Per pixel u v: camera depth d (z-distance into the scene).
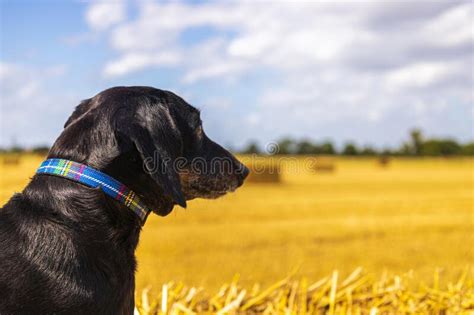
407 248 3.07
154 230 3.59
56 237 0.99
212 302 1.61
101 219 1.01
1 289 0.97
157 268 2.44
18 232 1.00
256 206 5.07
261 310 1.60
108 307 1.00
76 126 1.05
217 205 5.00
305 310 1.58
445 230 3.80
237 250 2.95
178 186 1.01
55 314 0.97
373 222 4.14
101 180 1.02
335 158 24.62
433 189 7.81
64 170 1.02
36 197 1.02
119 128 1.01
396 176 11.65
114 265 1.02
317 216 4.54
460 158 26.98
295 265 2.58
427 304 1.62
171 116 1.05
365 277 1.69
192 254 2.80
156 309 1.57
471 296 1.62
